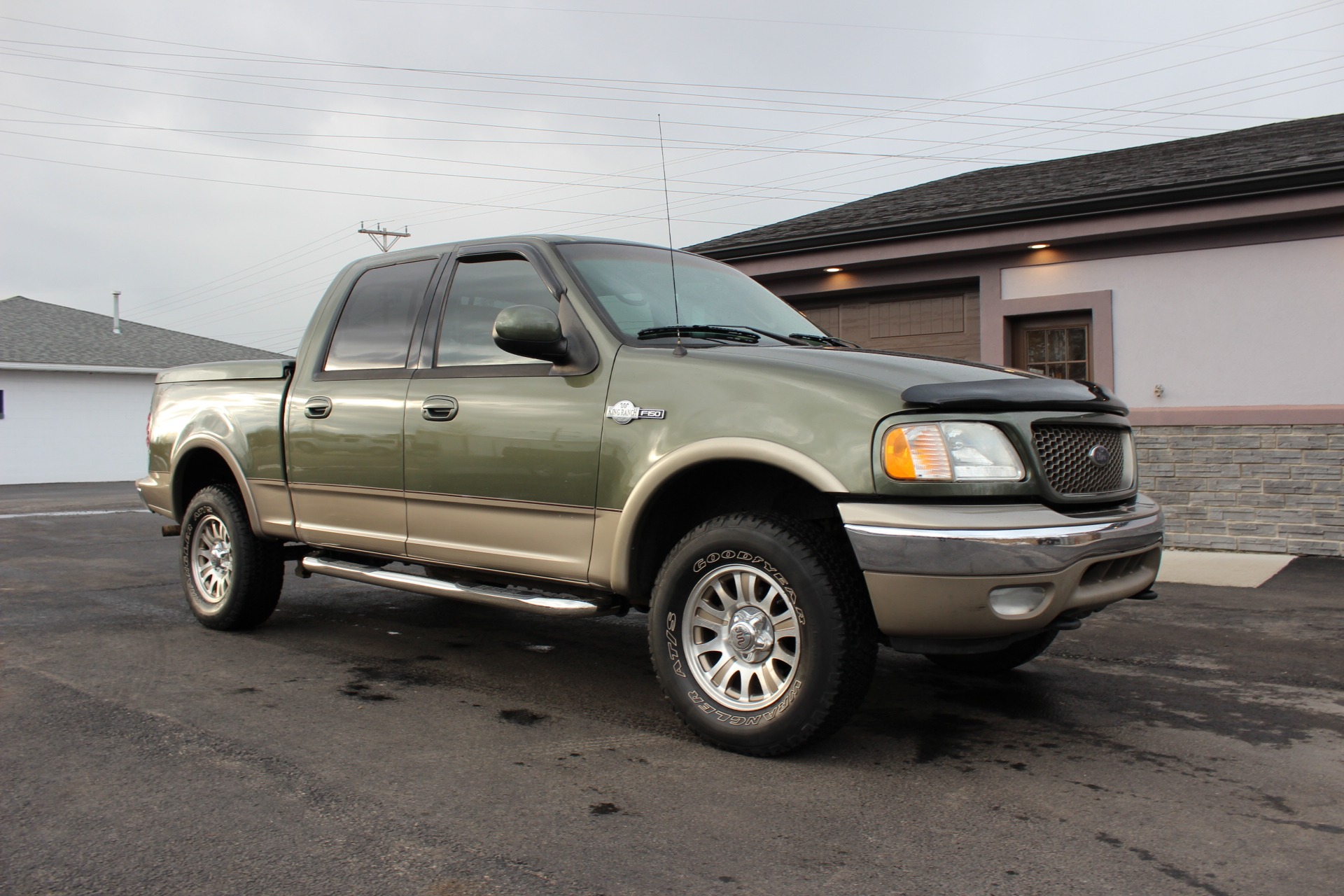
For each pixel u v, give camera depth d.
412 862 2.54
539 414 3.85
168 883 2.43
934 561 3.00
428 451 4.18
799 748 3.28
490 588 4.10
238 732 3.59
